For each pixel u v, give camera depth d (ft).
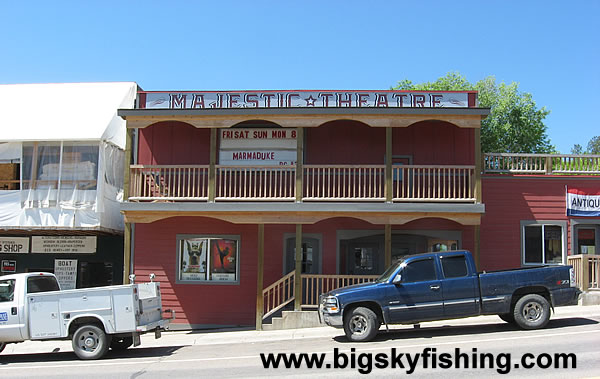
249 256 58.34
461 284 39.88
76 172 58.29
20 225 57.93
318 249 58.34
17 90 66.44
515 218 57.16
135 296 39.24
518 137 105.70
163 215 53.88
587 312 46.88
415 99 53.31
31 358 41.75
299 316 50.83
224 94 54.90
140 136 61.00
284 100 54.44
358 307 39.75
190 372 32.19
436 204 51.44
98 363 37.17
